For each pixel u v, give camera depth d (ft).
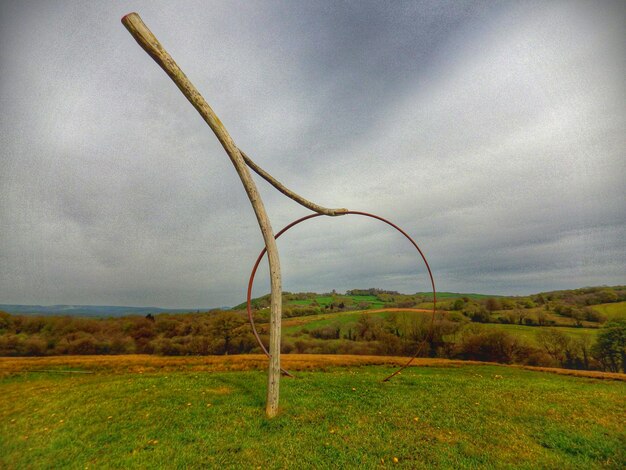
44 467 13.89
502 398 24.70
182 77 17.51
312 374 34.42
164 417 19.61
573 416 20.56
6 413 20.84
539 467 13.91
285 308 115.44
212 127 19.10
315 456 14.67
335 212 25.88
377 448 15.52
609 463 14.33
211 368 37.35
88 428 17.99
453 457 14.76
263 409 20.99
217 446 15.60
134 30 15.49
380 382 30.12
